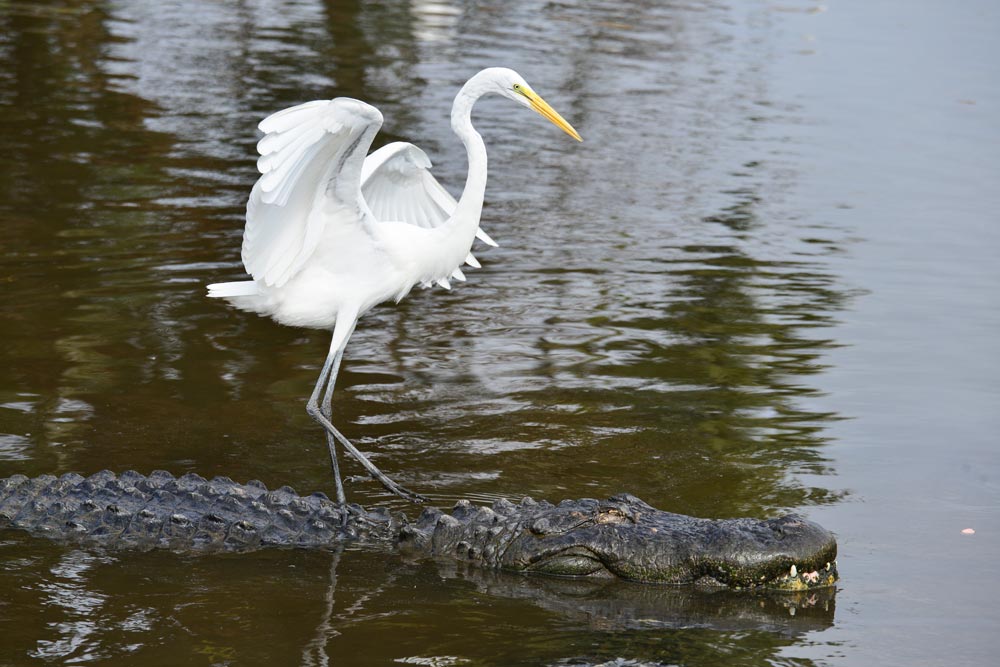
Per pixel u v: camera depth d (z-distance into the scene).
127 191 17.31
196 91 22.83
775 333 13.68
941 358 13.01
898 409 11.66
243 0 31.98
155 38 27.03
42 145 19.14
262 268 10.11
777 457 10.54
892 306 14.57
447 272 10.95
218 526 9.20
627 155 20.83
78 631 7.56
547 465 10.36
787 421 11.37
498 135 21.66
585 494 9.77
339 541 9.16
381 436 10.95
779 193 19.11
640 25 31.19
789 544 8.27
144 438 10.71
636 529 8.71
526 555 8.72
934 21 32.62
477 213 10.72
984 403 11.84
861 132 22.61
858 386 12.23
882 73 26.92
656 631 7.66
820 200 18.84
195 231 15.91
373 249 10.33
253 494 9.56
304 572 8.62
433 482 10.06
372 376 12.38
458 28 29.77
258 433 10.97
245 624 7.72
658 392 12.03
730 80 25.94
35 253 14.85
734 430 11.13
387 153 11.02
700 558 8.43
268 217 9.82
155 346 12.74
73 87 22.67
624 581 8.56
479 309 14.33
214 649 7.34
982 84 26.19
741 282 15.30
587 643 7.46
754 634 7.61
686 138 21.91
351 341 13.39
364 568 8.73
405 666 7.13
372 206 11.92
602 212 17.92
